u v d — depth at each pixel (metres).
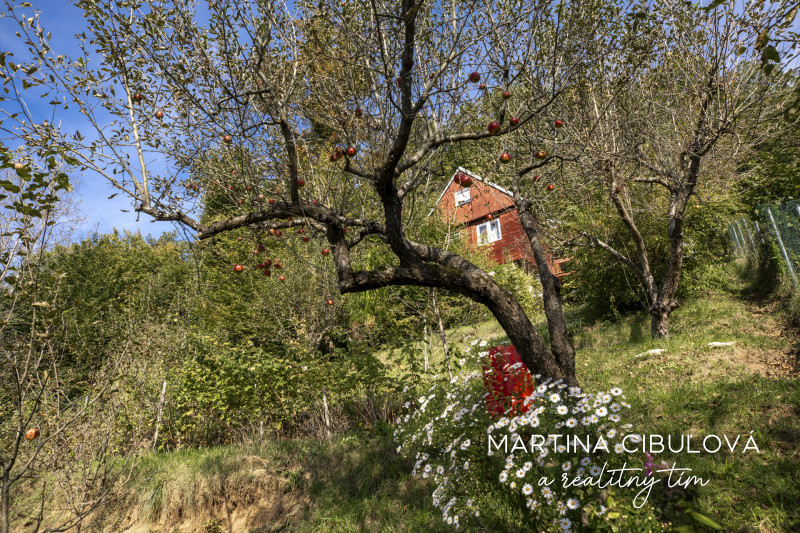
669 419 4.64
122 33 3.32
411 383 6.61
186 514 5.39
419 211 6.02
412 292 7.65
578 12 4.24
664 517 2.28
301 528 4.64
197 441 7.60
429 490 4.60
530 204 5.60
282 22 3.78
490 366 4.38
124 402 6.33
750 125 5.83
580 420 2.94
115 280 18.05
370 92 4.07
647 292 8.26
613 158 6.46
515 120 3.45
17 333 3.32
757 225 9.45
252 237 4.83
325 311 8.52
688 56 5.72
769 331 6.63
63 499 5.39
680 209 6.96
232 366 6.89
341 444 6.07
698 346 6.63
